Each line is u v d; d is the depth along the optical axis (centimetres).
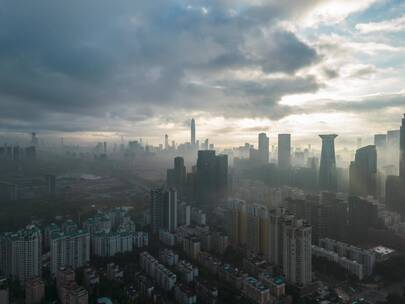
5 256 17712
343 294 16125
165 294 16362
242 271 17888
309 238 16525
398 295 15388
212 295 15400
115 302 15088
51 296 15650
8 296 14950
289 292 16038
